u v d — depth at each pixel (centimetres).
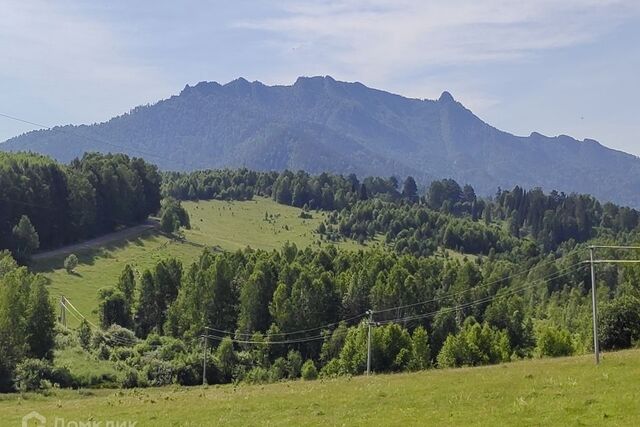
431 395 4534
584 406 3806
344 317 14275
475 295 15188
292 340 13362
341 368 11262
